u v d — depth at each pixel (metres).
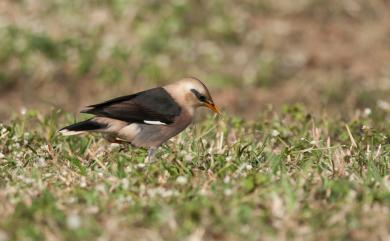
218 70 25.73
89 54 25.11
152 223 9.30
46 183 10.91
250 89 24.88
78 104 23.56
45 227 9.20
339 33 28.58
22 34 25.53
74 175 11.44
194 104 13.09
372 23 29.28
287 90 24.81
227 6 28.95
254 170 11.48
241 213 9.46
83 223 9.25
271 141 13.68
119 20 26.98
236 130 14.80
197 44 26.83
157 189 10.37
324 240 9.05
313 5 29.66
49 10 27.14
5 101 23.42
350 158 12.34
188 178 11.05
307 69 26.22
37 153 12.77
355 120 15.27
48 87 24.14
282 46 27.50
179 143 13.34
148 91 12.99
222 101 24.02
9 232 9.07
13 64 24.55
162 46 26.12
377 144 13.68
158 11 27.66
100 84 24.48
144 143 12.72
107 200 9.99
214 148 12.99
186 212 9.44
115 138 12.77
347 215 9.49
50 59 24.89
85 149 13.05
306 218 9.48
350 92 24.00
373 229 9.26
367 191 10.28
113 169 11.57
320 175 11.02
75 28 26.30
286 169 11.60
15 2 27.38
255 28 28.30
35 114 15.41
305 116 15.59
